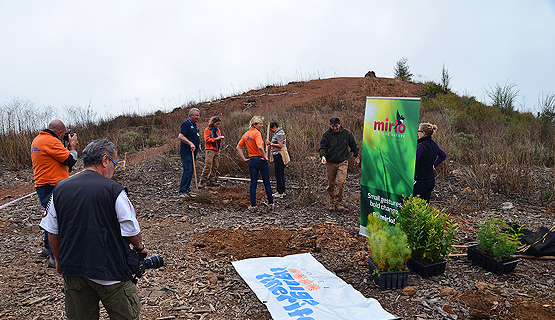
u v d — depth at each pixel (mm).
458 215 6660
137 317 2730
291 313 3648
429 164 5383
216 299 3982
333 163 6934
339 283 4246
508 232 4848
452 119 13336
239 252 5203
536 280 4258
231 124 13820
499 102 17109
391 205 5051
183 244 5480
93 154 2600
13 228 5973
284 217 6801
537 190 7910
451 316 3574
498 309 3639
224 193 8398
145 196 8086
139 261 2730
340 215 6867
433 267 4383
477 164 8445
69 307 2607
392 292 4086
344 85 23719
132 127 17344
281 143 7969
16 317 3578
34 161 4520
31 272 4496
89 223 2459
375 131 5176
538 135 11977
